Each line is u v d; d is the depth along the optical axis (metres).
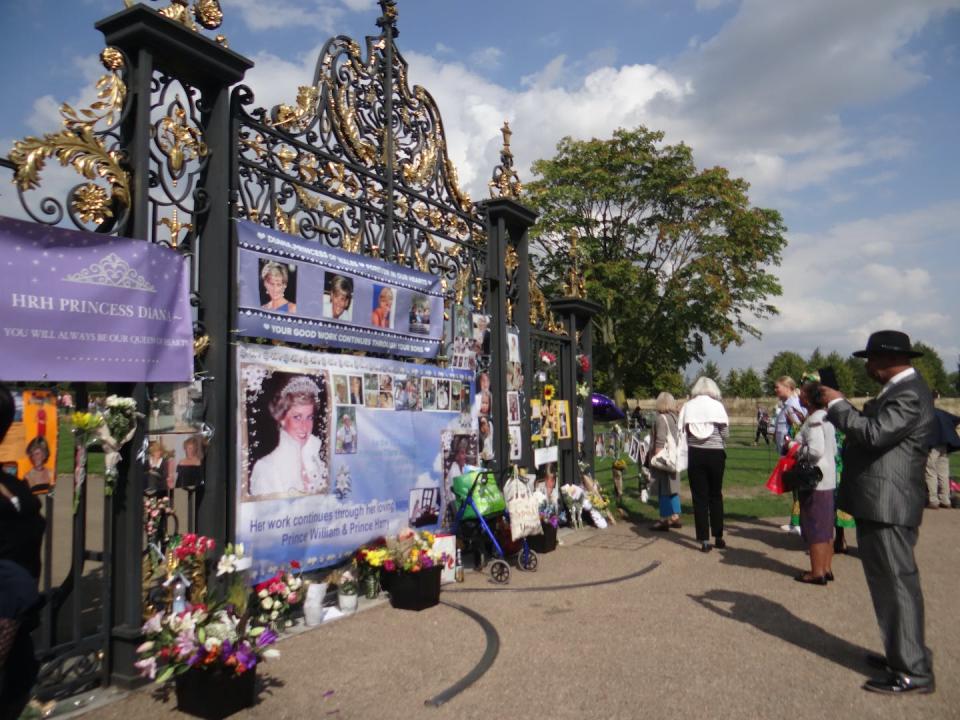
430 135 7.29
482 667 4.23
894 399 4.08
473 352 7.68
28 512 2.44
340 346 5.75
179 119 4.53
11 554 2.33
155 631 3.76
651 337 33.00
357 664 4.31
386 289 6.27
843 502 4.29
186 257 4.39
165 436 4.31
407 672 4.18
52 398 3.69
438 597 5.63
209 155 4.73
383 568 5.68
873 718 3.58
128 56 4.18
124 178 4.07
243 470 4.81
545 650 4.58
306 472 5.31
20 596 2.22
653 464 9.27
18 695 2.33
